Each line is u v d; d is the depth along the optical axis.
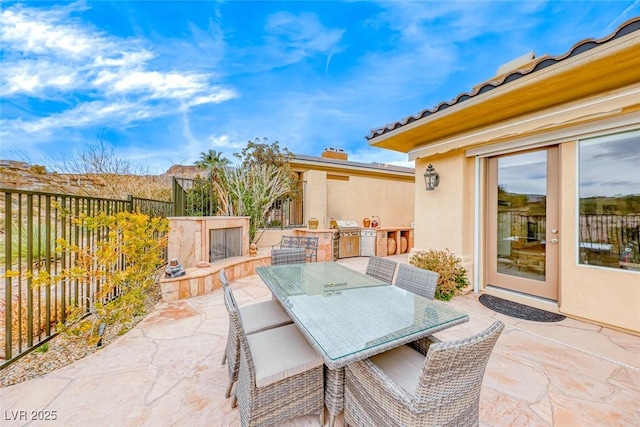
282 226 8.64
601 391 2.31
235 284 5.43
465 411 1.58
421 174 5.76
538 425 1.96
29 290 2.75
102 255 3.28
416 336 1.85
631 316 3.31
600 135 3.53
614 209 3.48
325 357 1.57
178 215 6.91
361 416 1.77
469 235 5.10
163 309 4.05
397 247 9.75
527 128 3.78
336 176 10.11
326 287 2.82
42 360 2.70
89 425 1.92
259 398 1.74
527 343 3.11
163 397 2.21
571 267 3.80
